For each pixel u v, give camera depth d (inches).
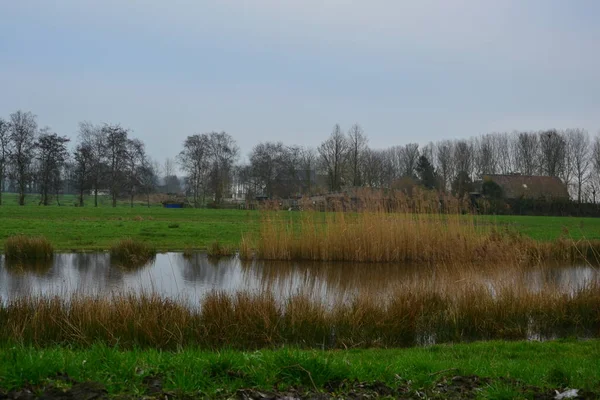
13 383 171.8
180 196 2898.6
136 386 178.5
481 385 205.9
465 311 377.4
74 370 185.0
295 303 361.1
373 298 389.4
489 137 2807.6
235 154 2861.7
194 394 177.2
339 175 2237.9
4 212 1401.3
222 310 338.3
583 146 2573.8
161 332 311.9
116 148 2309.3
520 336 366.3
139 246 725.9
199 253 793.6
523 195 1886.1
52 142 2198.6
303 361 202.8
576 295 418.9
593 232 1167.0
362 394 189.0
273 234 756.0
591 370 231.3
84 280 553.3
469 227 755.4
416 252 735.1
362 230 744.3
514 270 564.4
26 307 327.0
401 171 2770.7
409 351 296.5
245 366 202.1
